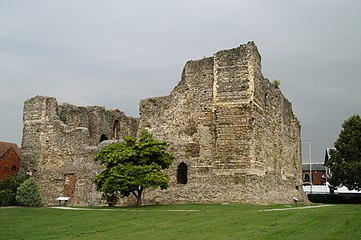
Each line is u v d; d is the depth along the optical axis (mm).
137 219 26219
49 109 48656
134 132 59906
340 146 61438
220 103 40719
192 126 42781
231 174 39031
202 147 41250
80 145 46281
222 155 39719
